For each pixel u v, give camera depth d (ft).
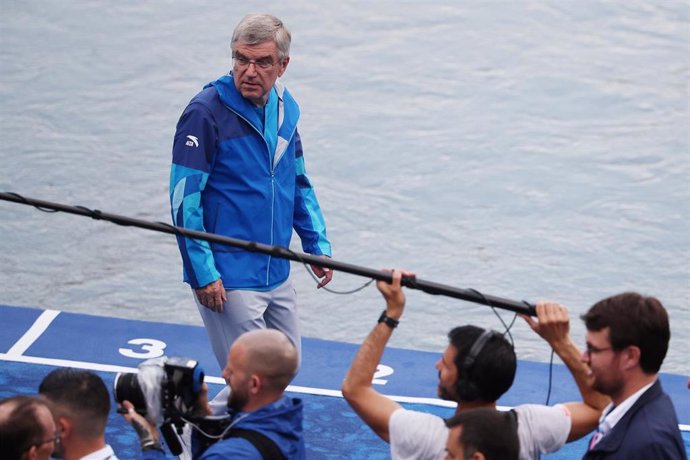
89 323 62.80
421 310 67.21
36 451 31.12
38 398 32.30
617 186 83.82
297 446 33.17
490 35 109.29
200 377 34.78
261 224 47.42
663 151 89.04
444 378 33.24
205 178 46.24
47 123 89.66
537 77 101.19
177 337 61.93
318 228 51.24
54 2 112.37
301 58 103.81
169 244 74.43
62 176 81.82
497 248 74.95
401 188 82.69
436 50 106.01
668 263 73.56
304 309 66.74
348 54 104.88
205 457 31.94
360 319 65.92
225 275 46.96
